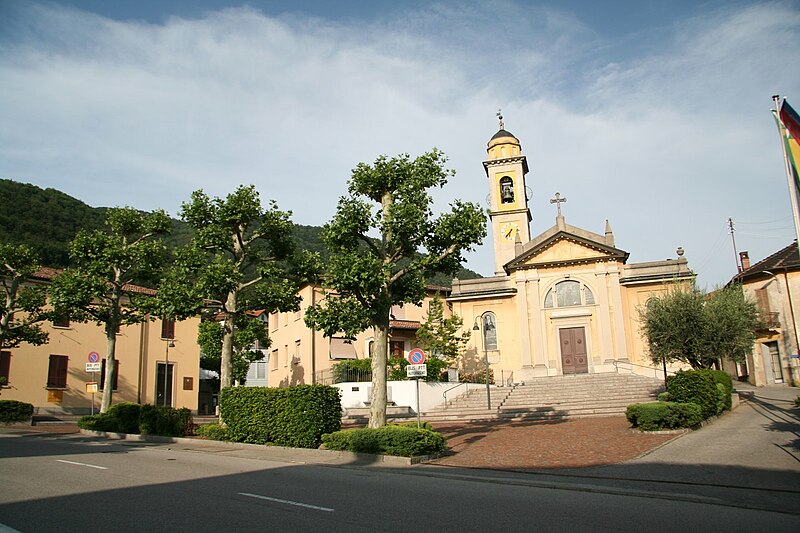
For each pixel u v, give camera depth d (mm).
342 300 19766
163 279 23250
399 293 20094
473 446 19047
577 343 39312
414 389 32344
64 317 29281
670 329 27906
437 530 7566
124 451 17656
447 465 15453
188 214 22766
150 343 40406
